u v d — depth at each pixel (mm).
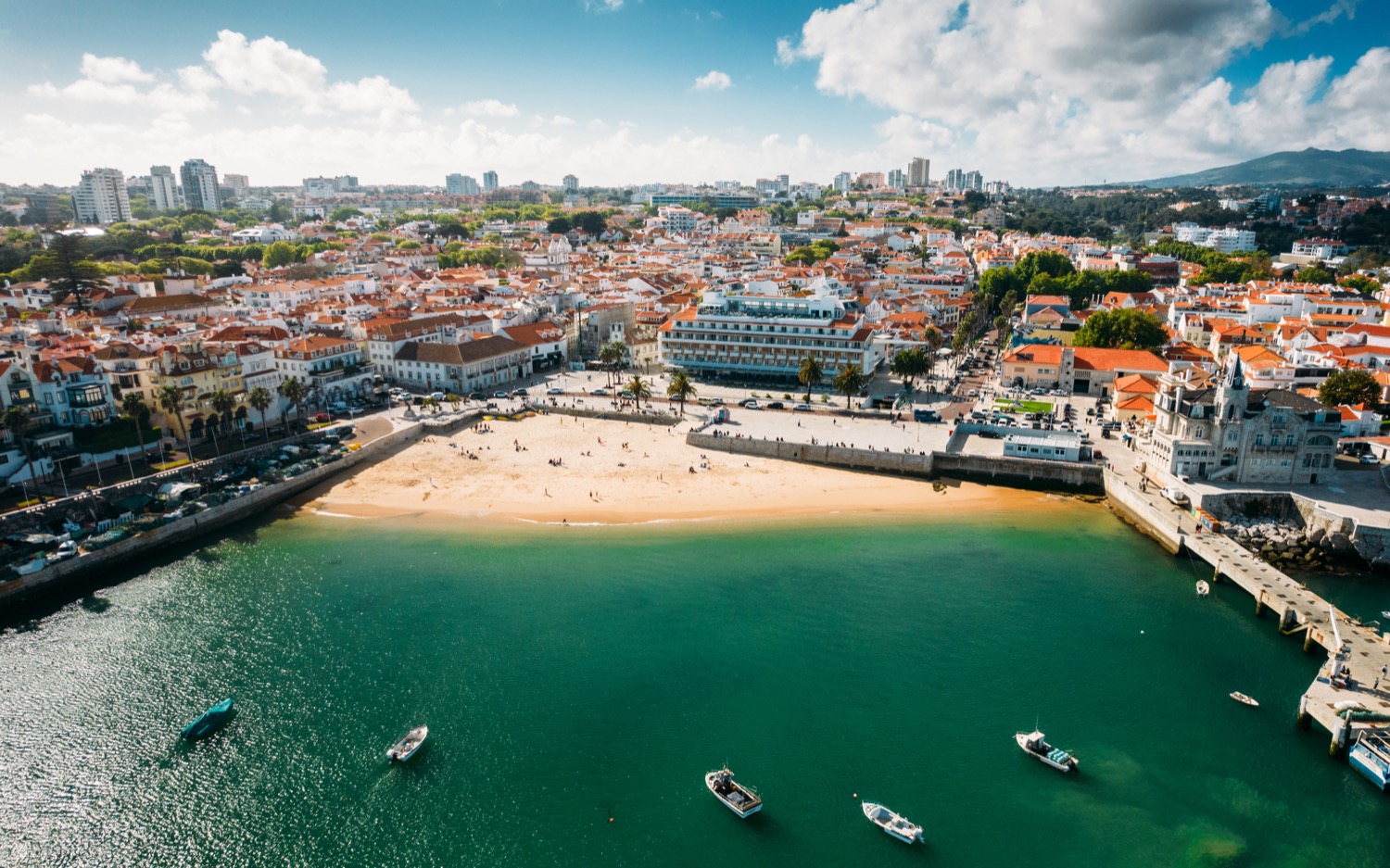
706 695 103750
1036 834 83438
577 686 105688
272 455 183500
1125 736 97188
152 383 182500
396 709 101875
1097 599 127000
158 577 136125
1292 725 98938
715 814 85938
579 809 86750
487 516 159125
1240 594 129000
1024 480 176500
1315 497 149375
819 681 106438
